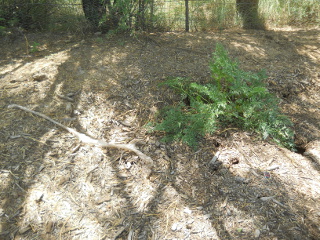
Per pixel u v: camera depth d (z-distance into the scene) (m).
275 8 7.04
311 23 7.05
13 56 5.05
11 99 3.89
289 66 4.90
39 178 2.96
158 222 2.64
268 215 2.68
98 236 2.53
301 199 2.82
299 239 2.49
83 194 2.85
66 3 6.19
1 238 2.48
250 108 3.54
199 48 5.25
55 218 2.64
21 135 3.38
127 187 2.94
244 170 3.13
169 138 3.46
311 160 3.32
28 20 6.04
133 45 5.27
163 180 3.02
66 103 3.89
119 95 4.04
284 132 3.61
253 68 4.75
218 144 3.49
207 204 2.79
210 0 6.63
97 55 4.93
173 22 6.22
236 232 2.55
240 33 6.23
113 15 5.62
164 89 4.16
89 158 3.20
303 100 4.31
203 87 3.55
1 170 3.00
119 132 3.56
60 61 4.77
